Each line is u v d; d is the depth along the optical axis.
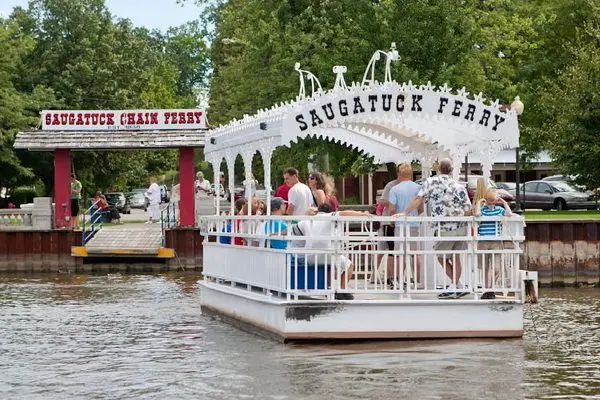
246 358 21.14
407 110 22.59
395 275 22.08
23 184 74.44
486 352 21.20
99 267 49.19
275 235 22.67
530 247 43.81
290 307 21.86
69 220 50.25
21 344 24.28
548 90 55.75
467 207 22.53
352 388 18.36
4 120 66.12
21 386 19.33
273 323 22.80
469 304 22.03
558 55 64.75
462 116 22.83
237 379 19.31
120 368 20.88
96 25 78.62
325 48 51.75
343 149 50.22
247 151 25.09
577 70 48.03
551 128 49.56
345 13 52.56
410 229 22.73
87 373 20.45
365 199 71.56
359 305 21.84
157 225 53.47
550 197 63.78
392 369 19.77
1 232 49.31
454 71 49.50
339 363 20.23
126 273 47.81
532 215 55.06
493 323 22.17
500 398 17.78
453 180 22.72
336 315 21.86
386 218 21.97
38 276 46.53
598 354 21.77
